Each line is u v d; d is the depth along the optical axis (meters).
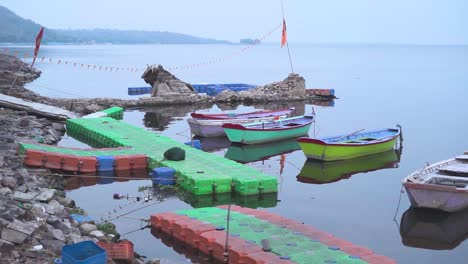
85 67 141.75
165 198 27.64
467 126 54.25
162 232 21.98
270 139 43.66
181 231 20.91
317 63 197.25
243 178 28.11
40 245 16.67
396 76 125.44
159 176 28.94
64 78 107.56
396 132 43.09
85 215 22.97
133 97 75.88
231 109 65.06
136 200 27.25
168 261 19.09
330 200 29.42
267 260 17.72
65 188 28.88
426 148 43.44
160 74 67.25
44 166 29.61
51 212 20.45
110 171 31.00
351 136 40.91
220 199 27.72
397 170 36.34
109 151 32.88
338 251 18.62
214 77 119.75
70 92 80.69
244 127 41.66
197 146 38.03
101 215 24.86
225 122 45.41
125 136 38.19
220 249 19.02
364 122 56.88
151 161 31.61
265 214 22.45
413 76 125.31
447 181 27.53
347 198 29.91
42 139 36.69
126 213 25.27
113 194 28.09
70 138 41.69
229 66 170.38
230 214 22.25
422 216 26.77
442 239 24.25
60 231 18.22
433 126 54.22
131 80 108.50
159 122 54.12
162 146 34.94
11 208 18.42
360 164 37.78
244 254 18.27
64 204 23.47
